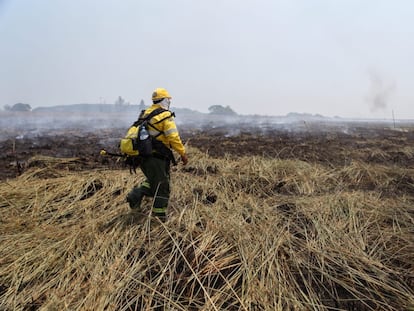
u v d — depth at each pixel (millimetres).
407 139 11758
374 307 2543
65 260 2949
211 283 2729
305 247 3262
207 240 3221
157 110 3572
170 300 2469
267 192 4902
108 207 4156
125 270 2791
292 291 2631
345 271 2900
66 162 6324
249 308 2402
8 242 3242
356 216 3971
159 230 3434
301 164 6309
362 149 8688
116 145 9023
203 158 6504
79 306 2389
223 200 4340
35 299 2496
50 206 4152
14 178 5207
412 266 2986
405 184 5387
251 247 3152
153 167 3545
